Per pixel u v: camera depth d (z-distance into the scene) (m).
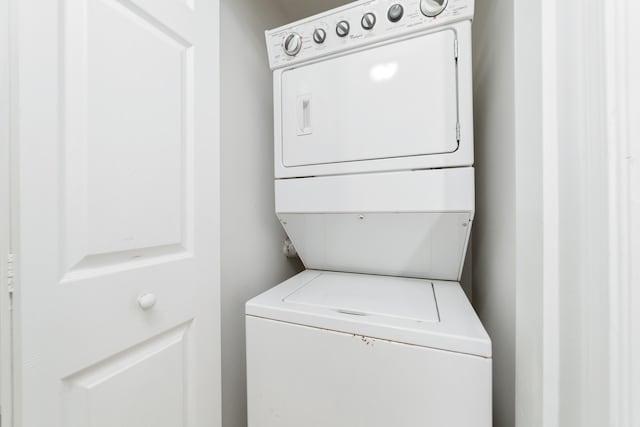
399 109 1.25
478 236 1.71
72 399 0.73
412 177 1.24
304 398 1.10
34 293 0.65
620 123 0.45
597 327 0.50
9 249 0.62
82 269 0.75
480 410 0.87
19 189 0.63
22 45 0.63
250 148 1.70
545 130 0.65
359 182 1.34
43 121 0.67
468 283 2.07
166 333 1.01
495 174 1.29
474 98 1.75
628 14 0.44
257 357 1.20
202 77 1.16
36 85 0.66
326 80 1.39
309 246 1.71
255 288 1.73
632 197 0.44
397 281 1.55
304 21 1.42
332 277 1.65
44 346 0.67
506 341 1.13
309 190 1.46
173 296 1.03
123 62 0.85
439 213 1.23
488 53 1.42
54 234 0.69
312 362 1.09
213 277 1.22
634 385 0.44
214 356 1.21
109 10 0.81
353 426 1.02
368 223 1.43
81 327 0.74
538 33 0.73
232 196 1.54
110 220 0.81
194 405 1.12
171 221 1.02
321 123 1.41
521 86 0.91
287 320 1.14
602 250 0.48
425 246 1.43
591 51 0.51
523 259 0.88
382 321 1.02
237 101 1.59
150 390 0.95
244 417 1.60
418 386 0.94
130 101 0.87
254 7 1.77
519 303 0.91
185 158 1.09
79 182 0.74
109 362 0.83
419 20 1.18
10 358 0.62
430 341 0.92
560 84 0.62
